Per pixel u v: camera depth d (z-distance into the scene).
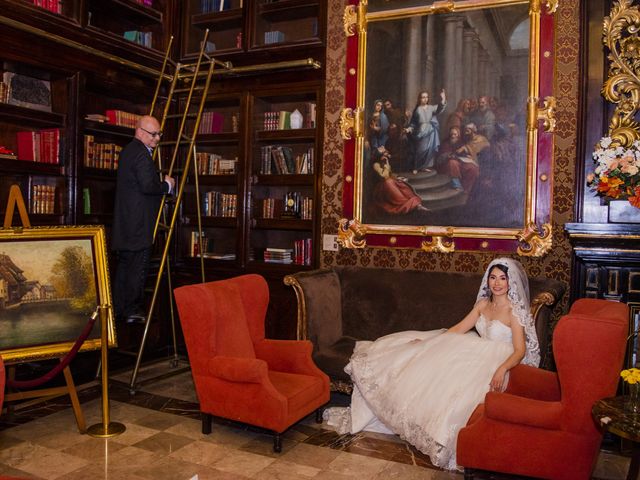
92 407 4.21
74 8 4.64
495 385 3.18
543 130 4.43
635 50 4.07
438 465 3.17
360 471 3.22
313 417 4.08
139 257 4.70
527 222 4.46
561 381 2.66
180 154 5.88
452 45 4.74
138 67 5.04
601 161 3.90
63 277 3.91
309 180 5.30
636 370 2.48
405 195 4.91
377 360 3.79
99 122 4.98
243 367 3.43
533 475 2.74
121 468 3.20
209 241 5.90
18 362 3.60
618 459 3.55
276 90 5.42
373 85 5.03
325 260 5.26
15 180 4.52
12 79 4.46
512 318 3.48
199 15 5.75
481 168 4.64
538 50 4.43
